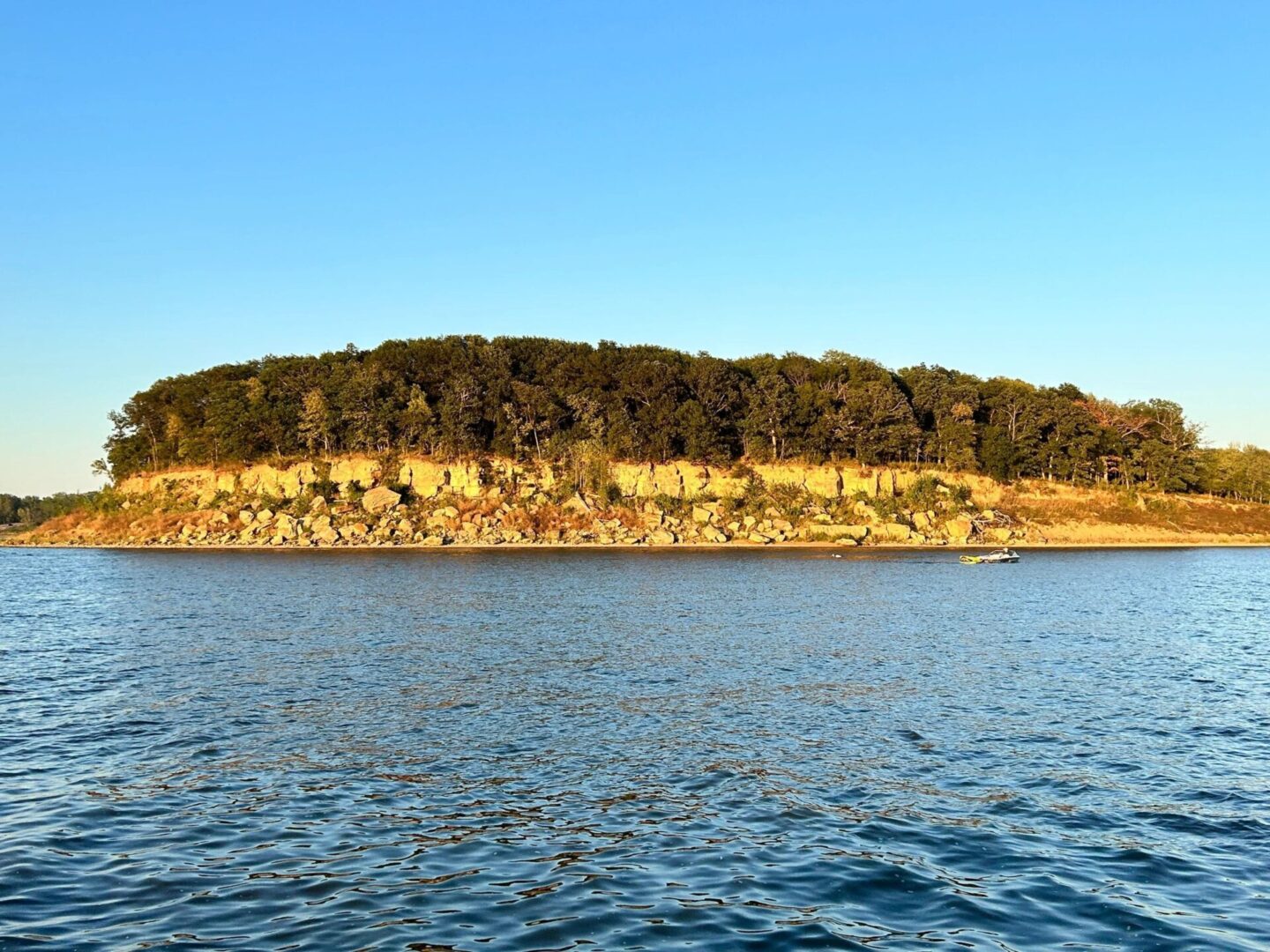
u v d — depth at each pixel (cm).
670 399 15150
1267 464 17375
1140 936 1360
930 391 16538
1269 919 1420
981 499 15325
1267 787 2108
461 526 13550
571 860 1641
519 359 16725
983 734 2581
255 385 15450
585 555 11375
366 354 17075
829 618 5369
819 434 15175
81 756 2305
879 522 13988
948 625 5088
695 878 1564
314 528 13325
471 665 3684
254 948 1295
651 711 2850
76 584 7600
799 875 1578
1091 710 2903
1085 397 18100
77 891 1493
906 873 1593
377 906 1441
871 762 2297
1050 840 1758
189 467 15450
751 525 13762
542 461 15012
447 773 2177
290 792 2028
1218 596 6975
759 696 3088
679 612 5628
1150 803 1984
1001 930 1376
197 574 8662
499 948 1296
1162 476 16412
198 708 2856
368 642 4300
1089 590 7406
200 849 1684
